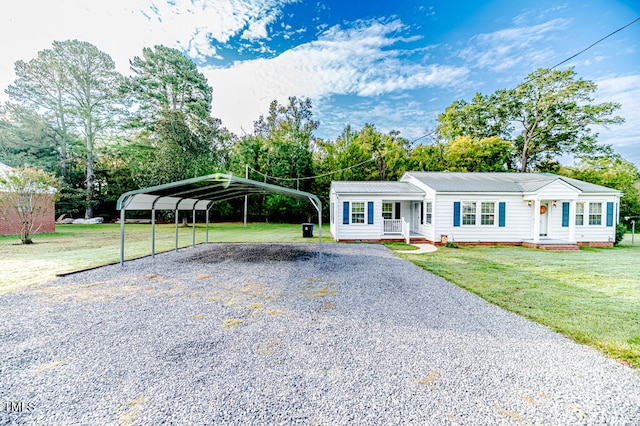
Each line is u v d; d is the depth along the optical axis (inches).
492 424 86.2
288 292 227.3
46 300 204.2
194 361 122.0
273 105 1328.7
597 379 110.6
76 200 1028.5
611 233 513.0
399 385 105.7
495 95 1099.3
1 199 491.8
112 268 313.1
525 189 513.7
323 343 139.4
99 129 1061.8
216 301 204.1
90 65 987.9
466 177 602.9
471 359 124.9
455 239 510.6
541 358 126.1
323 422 86.7
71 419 87.6
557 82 974.4
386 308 190.7
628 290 232.1
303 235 645.3
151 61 978.7
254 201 1218.6
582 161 1042.1
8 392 100.7
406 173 660.7
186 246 488.1
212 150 1006.4
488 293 224.4
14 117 954.7
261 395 99.4
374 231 548.1
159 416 89.0
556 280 265.0
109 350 131.5
